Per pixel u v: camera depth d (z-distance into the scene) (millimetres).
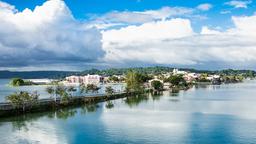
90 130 95062
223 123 106188
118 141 81625
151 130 94750
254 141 81750
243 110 140625
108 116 123438
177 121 110438
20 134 88812
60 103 149625
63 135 88312
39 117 120438
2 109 117812
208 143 79812
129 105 165125
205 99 197625
